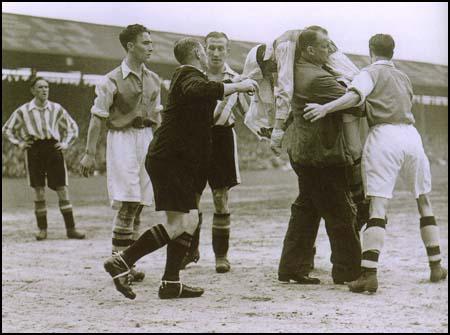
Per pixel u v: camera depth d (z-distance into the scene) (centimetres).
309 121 527
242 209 1257
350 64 561
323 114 509
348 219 543
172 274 503
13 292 531
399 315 449
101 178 1792
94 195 1559
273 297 507
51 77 1798
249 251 741
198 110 488
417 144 539
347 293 520
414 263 652
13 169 1667
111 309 471
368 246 519
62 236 916
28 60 1741
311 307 474
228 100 602
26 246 813
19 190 1523
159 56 1662
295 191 1706
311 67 531
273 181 1956
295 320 436
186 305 482
